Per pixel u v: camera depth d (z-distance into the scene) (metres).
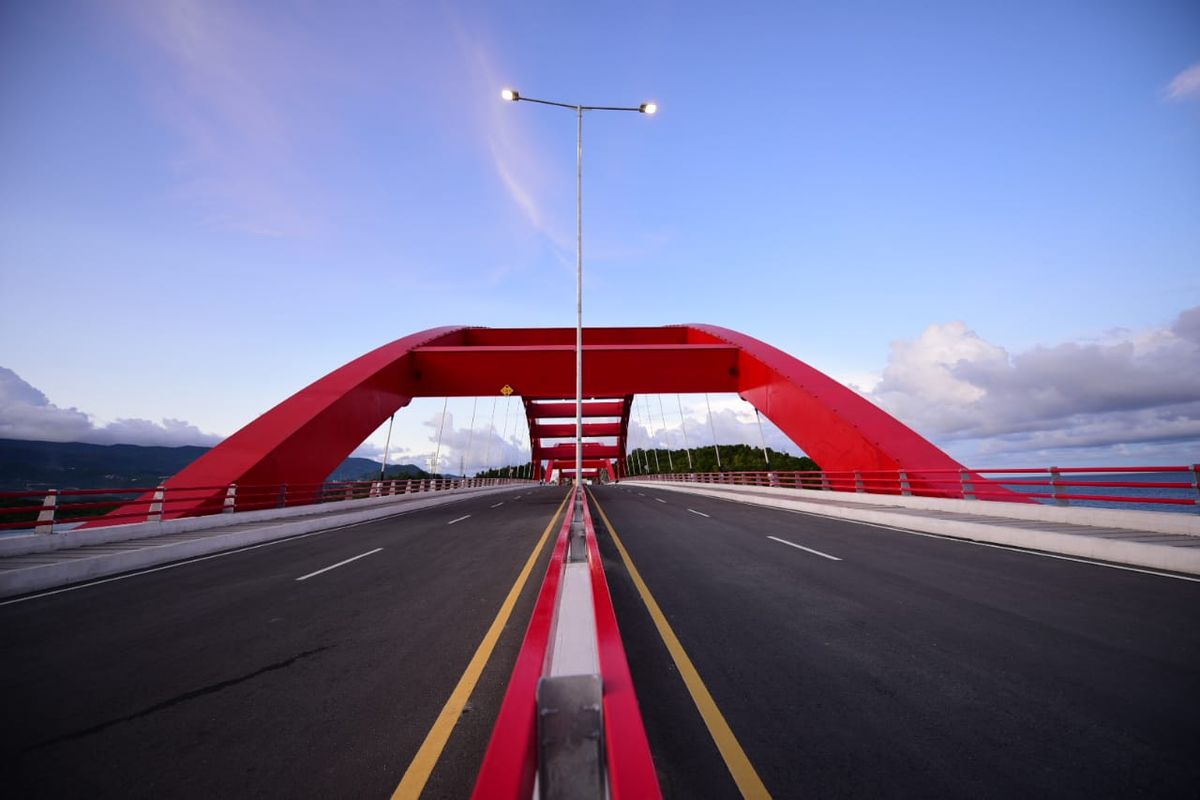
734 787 2.59
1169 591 6.33
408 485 30.42
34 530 10.73
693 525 14.30
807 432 25.73
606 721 1.72
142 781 2.83
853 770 2.75
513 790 1.35
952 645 4.67
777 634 5.02
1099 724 3.24
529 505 25.02
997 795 2.54
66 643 5.36
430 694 3.86
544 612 2.96
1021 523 11.16
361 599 6.93
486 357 31.11
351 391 24.86
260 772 2.89
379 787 2.71
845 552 9.59
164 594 7.63
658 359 31.47
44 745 3.25
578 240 22.75
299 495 21.16
